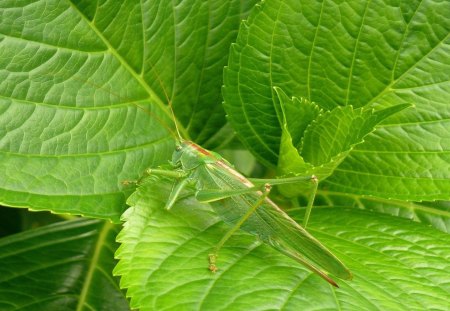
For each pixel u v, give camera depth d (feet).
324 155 0.71
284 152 0.71
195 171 0.68
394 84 0.73
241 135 0.75
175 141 0.74
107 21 0.68
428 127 0.72
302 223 0.66
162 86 0.74
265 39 0.71
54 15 0.66
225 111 0.77
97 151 0.68
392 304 0.60
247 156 0.95
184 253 0.63
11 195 0.63
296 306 0.59
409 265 0.65
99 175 0.67
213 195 0.67
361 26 0.71
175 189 0.67
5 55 0.64
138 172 0.69
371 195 0.73
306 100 0.70
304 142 0.72
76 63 0.68
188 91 0.76
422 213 0.76
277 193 0.76
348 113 0.68
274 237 0.64
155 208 0.66
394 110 0.65
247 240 0.66
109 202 0.66
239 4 0.75
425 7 0.71
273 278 0.61
